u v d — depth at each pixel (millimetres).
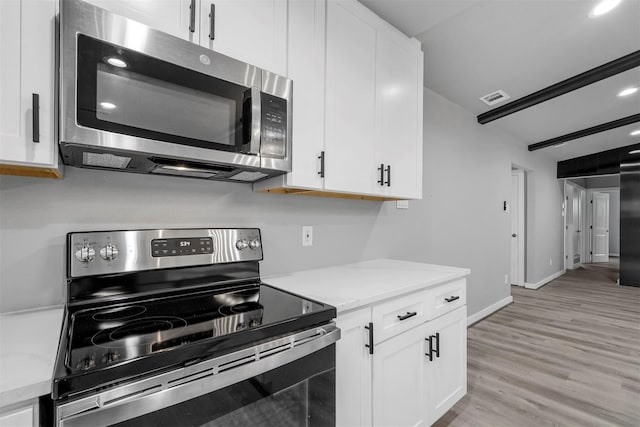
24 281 1062
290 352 938
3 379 616
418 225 2777
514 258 5660
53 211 1114
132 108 973
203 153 1108
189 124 1083
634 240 5457
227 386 812
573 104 3533
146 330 881
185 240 1297
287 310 1069
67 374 619
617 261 8656
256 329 888
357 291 1368
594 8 1974
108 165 1146
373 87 1737
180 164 1163
